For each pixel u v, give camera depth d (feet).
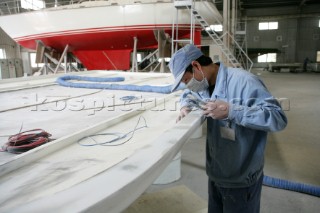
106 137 3.76
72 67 26.61
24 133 3.81
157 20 20.77
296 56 63.26
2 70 41.45
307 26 61.36
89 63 25.17
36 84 9.87
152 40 22.79
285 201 7.20
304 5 60.34
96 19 21.35
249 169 4.04
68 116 5.22
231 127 3.80
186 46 3.73
